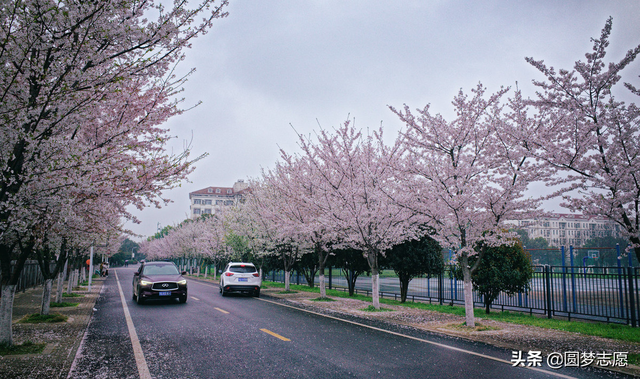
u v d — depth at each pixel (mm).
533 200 10078
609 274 11711
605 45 9125
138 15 6598
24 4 5227
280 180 20219
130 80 7016
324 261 18438
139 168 7523
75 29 5715
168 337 8469
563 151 9172
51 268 28547
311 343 7852
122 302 16203
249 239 27188
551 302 13406
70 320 11141
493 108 11180
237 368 5980
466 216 10750
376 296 14375
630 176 8250
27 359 6551
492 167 10859
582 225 54375
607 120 8727
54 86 5824
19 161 6219
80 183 6027
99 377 5551
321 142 15266
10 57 5398
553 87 9828
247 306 14781
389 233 14125
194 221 58344
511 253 13805
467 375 5777
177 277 15961
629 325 10875
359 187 14094
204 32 6984
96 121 7637
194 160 8180
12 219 5637
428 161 11125
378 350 7348
